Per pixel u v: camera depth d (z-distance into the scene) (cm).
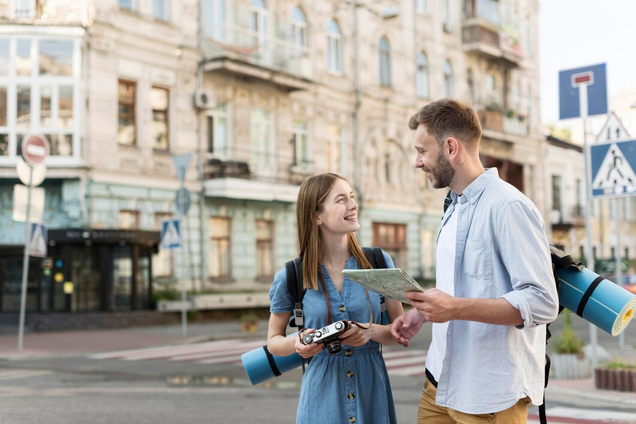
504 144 3816
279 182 2483
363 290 302
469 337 269
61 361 1247
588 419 680
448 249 286
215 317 2177
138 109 2136
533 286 255
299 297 302
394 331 286
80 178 1964
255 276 2448
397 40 3150
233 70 2305
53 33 1955
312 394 295
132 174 2088
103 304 1952
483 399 262
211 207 2319
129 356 1316
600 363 1014
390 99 3064
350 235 312
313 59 2714
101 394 858
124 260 1983
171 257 2194
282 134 2569
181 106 2247
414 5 3262
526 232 261
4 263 1938
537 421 675
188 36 2275
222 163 2297
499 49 3684
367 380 297
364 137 2938
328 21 2814
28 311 1927
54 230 1888
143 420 692
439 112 280
